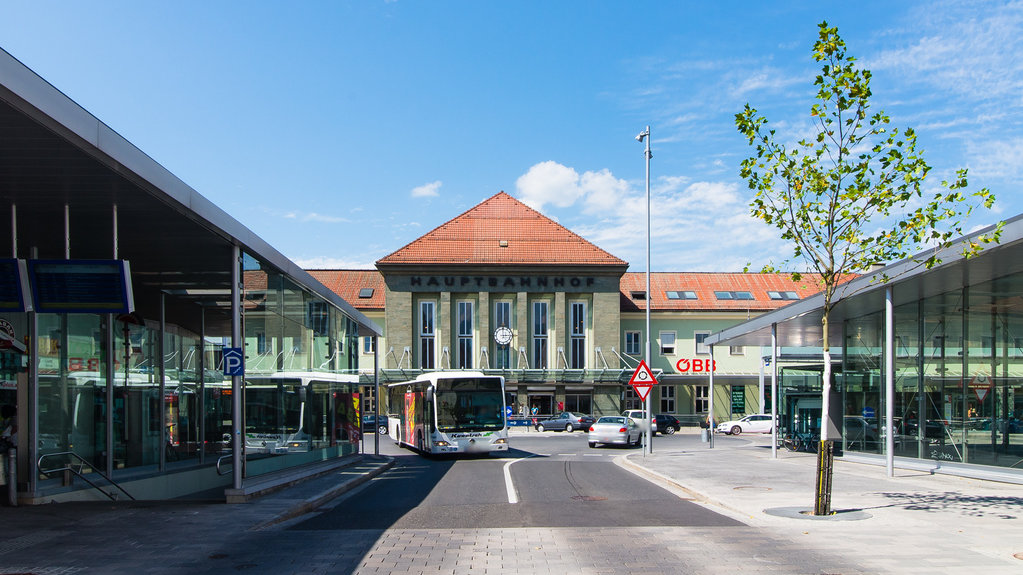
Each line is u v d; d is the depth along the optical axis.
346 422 25.36
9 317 14.38
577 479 19.64
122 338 18.34
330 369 22.83
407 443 34.53
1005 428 16.84
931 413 20.06
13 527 11.20
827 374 12.21
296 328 18.97
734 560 8.74
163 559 9.00
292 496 14.91
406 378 55.38
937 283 18.09
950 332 19.16
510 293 57.94
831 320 25.81
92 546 9.78
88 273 12.12
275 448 16.97
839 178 11.88
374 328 29.20
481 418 28.66
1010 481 16.45
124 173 10.32
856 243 11.91
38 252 15.48
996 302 17.12
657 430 49.25
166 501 14.20
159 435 20.06
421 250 58.53
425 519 12.41
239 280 14.73
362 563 8.75
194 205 12.32
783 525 11.27
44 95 8.14
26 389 14.62
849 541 9.88
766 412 60.22
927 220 11.50
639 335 61.62
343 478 19.11
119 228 13.52
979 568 8.25
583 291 58.06
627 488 17.28
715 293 63.72
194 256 15.87
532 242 59.75
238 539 10.32
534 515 12.73
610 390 56.97
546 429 52.19
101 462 17.19
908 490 15.48
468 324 57.62
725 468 21.55
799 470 20.83
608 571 8.23
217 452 21.92
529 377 56.50
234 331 14.39
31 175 10.50
